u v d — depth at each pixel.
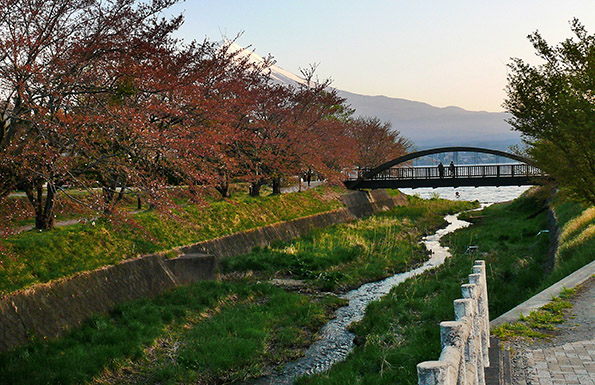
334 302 19.11
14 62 11.89
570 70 19.08
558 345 8.24
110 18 14.66
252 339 14.44
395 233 36.88
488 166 45.12
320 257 25.28
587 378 6.82
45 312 12.98
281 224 30.92
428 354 9.93
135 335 13.46
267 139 30.03
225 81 25.00
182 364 12.50
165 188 14.55
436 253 29.80
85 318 13.95
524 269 20.06
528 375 7.05
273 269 23.36
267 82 31.70
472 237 32.62
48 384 10.47
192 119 18.73
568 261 16.44
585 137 17.86
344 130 47.28
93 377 11.38
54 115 12.86
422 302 16.91
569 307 10.45
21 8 13.17
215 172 18.75
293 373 12.69
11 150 12.34
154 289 17.08
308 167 34.81
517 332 8.97
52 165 12.30
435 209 56.81
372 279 23.44
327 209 39.75
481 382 6.29
